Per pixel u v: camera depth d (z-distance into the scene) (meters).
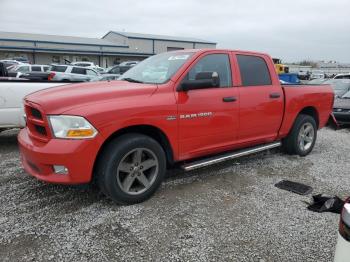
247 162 5.54
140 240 3.11
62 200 3.90
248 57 4.94
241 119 4.70
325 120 6.37
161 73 4.27
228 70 4.63
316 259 2.87
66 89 3.90
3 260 2.77
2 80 5.78
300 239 3.17
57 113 3.34
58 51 51.09
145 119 3.69
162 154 3.94
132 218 3.50
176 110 3.94
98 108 3.42
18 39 48.91
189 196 4.09
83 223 3.38
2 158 5.50
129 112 3.56
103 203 3.83
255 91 4.86
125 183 3.70
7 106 5.63
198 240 3.12
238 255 2.91
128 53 57.47
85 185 4.33
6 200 3.88
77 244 3.02
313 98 5.91
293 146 5.79
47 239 3.09
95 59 55.56
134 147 3.66
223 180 4.66
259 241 3.12
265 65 5.16
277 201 3.99
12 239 3.08
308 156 6.03
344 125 9.43
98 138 3.38
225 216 3.59
